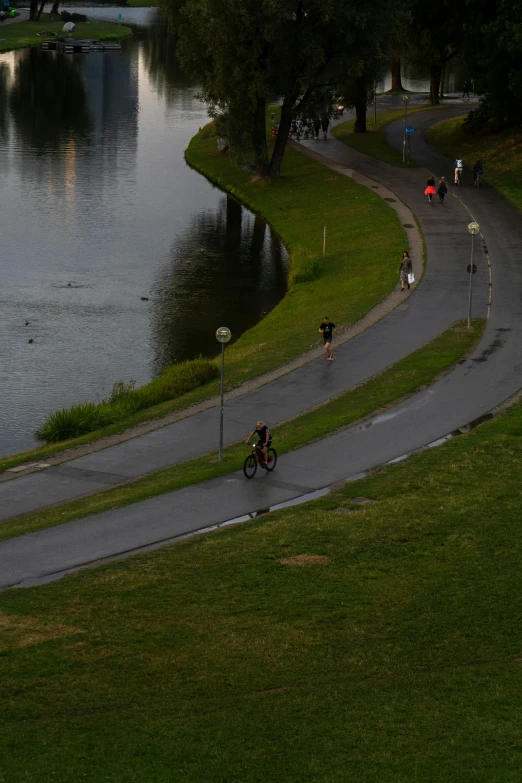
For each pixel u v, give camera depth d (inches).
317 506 2020.2
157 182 6348.4
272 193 5821.9
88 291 4111.7
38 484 2224.4
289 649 1473.9
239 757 1220.5
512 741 1261.1
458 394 2696.9
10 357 3314.5
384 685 1389.0
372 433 2440.9
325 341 3038.9
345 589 1659.7
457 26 6599.4
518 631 1535.4
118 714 1302.9
